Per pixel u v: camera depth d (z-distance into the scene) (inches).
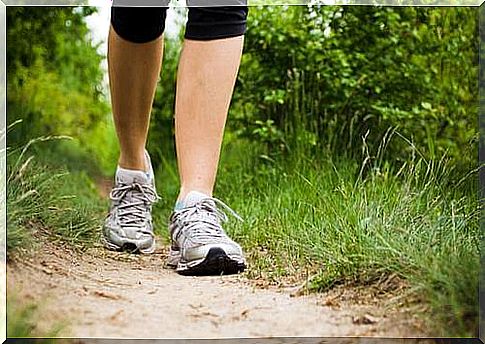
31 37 172.1
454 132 144.0
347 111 150.1
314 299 60.1
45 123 187.0
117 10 81.3
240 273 72.9
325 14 152.2
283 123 155.3
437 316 51.9
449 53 146.3
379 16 148.1
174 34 190.9
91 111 219.8
